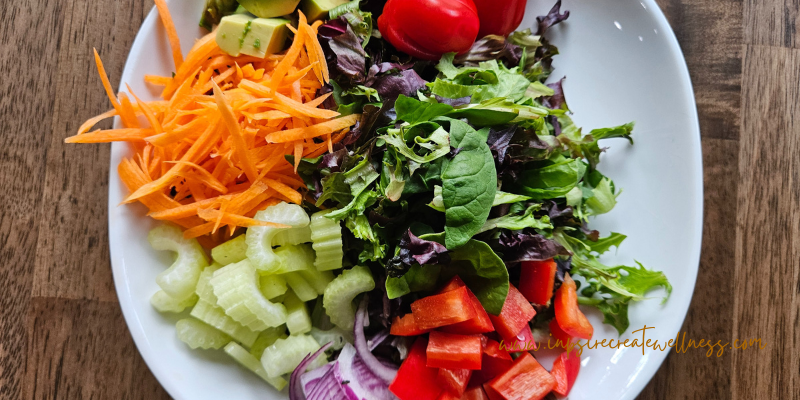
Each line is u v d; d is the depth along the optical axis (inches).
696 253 15.0
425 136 14.0
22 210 15.6
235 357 14.3
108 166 15.7
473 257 13.6
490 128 14.1
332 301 14.0
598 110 15.8
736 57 16.2
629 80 15.7
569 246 14.9
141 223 14.4
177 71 14.4
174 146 14.1
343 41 14.4
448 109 13.7
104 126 15.7
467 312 13.4
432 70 15.2
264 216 13.8
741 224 16.2
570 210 14.6
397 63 14.8
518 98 14.5
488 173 13.3
